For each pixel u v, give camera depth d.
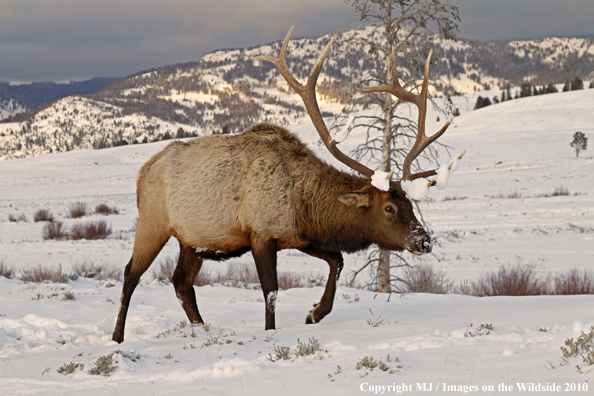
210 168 11.38
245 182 11.05
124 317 11.34
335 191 11.02
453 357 6.52
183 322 11.88
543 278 25.77
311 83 11.77
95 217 63.53
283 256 35.38
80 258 33.59
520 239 39.56
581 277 25.19
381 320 10.96
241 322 12.21
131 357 8.23
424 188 10.27
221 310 14.50
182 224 11.62
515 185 85.50
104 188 125.06
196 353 8.38
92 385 7.02
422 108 11.21
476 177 103.56
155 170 11.99
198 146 11.87
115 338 11.09
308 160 11.37
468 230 44.66
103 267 28.80
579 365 5.49
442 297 16.70
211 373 6.86
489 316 10.88
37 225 55.41
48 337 11.46
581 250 34.53
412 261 32.41
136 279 11.80
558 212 52.81
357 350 7.54
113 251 37.00
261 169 11.02
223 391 5.91
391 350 7.12
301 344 7.94
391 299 16.52
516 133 166.12
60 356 9.26
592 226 43.75
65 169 172.25
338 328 10.23
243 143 11.46
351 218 10.91
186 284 12.58
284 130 11.92
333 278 11.58
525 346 6.89
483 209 58.91
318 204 11.00
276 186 10.92
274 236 11.02
